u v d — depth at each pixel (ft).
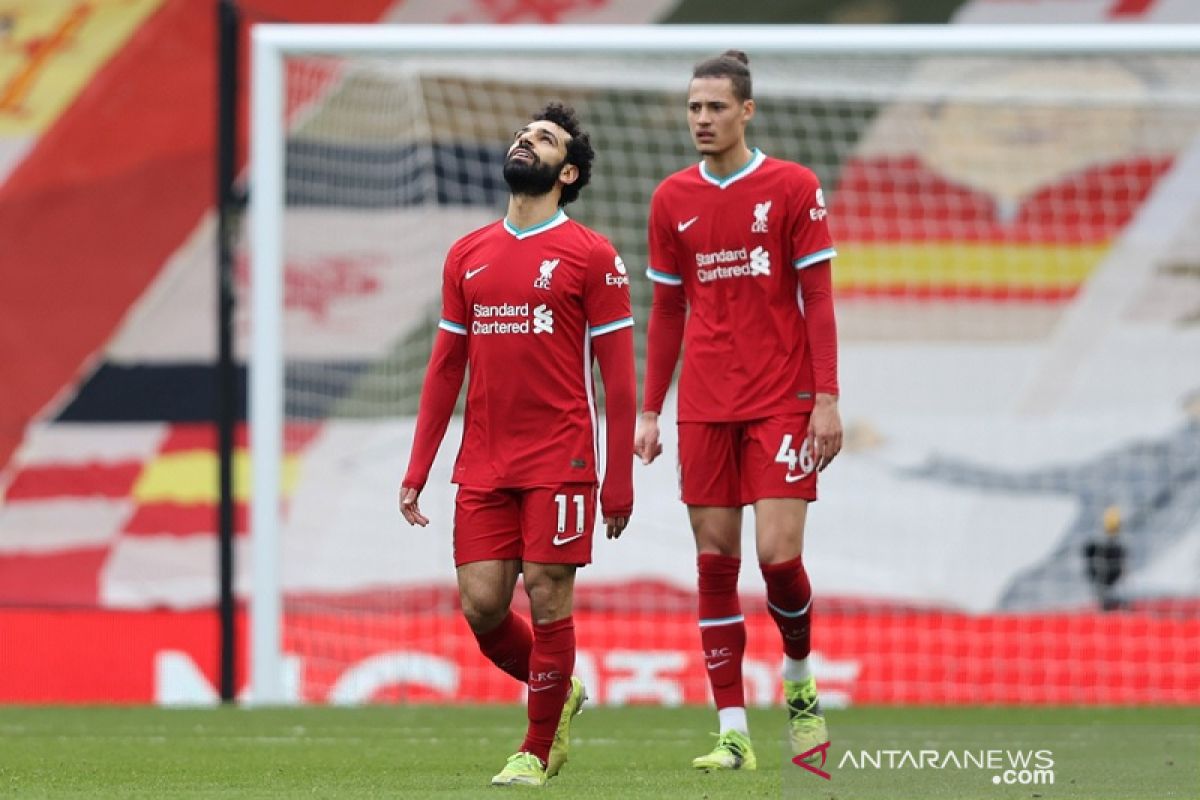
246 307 137.18
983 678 114.32
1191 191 141.08
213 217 138.62
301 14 138.00
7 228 138.00
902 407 139.33
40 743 77.87
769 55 100.94
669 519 127.03
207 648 116.26
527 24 136.98
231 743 77.66
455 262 55.93
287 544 131.85
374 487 133.18
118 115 138.92
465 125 135.95
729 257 62.03
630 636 111.34
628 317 55.42
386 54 102.32
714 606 63.26
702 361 62.75
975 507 135.03
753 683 111.75
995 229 141.49
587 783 55.72
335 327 136.46
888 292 141.18
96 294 137.80
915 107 140.97
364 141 135.95
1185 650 115.14
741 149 62.49
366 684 111.55
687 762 67.05
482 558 55.11
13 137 138.62
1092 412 139.44
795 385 61.72
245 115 138.51
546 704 55.16
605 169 135.03
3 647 115.65
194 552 135.03
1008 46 99.81
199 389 137.08
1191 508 135.64
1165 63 140.15
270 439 100.07
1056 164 141.38
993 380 139.64
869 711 99.76
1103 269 141.28
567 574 55.01
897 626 114.73
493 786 54.65
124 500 135.54
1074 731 84.58
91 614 116.37
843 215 141.38
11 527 135.03
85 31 139.64
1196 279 140.97
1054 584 133.08
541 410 54.60
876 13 136.36
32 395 136.77
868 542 133.59
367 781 57.36
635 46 100.53
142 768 63.93
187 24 139.13
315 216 136.36
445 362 56.24
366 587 130.00
